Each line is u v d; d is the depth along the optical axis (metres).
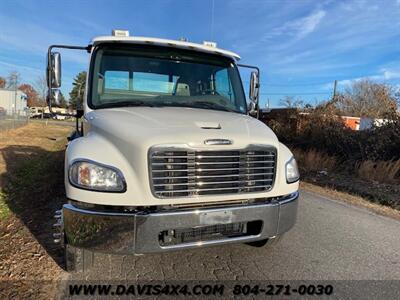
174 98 4.64
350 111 43.34
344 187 9.35
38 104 78.56
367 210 7.17
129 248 3.21
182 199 3.29
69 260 3.73
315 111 15.76
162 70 4.68
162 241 3.33
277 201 3.74
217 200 3.42
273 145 3.67
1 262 4.12
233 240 3.57
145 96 4.55
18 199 7.00
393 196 8.39
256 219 3.59
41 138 23.55
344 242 5.18
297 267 4.26
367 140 11.98
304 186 9.48
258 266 4.25
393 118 11.92
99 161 3.29
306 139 15.00
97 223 3.22
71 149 3.52
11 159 12.58
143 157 3.19
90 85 4.37
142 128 3.41
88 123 4.00
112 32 4.67
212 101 4.81
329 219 6.36
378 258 4.62
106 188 3.22
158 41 4.62
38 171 10.31
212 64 4.98
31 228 5.31
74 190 3.31
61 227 3.72
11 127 29.80
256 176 3.60
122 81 4.48
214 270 4.11
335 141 13.23
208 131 3.44
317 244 5.04
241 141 3.49
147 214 3.20
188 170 3.29
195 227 3.34
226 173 3.44
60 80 4.61
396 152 11.41
